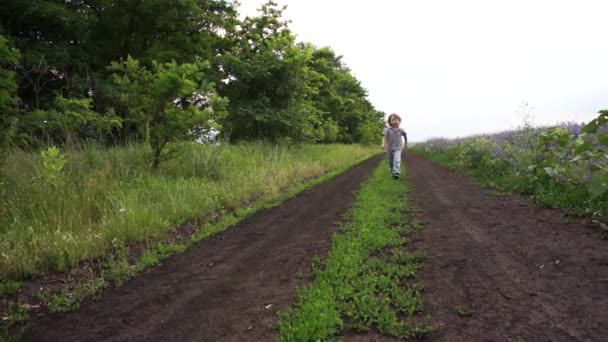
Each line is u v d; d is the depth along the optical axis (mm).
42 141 8820
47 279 4312
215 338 2990
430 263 4102
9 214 5656
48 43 13703
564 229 4738
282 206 8312
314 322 2943
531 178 7176
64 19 13180
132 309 3604
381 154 35875
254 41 19453
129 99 9406
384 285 3576
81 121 10070
